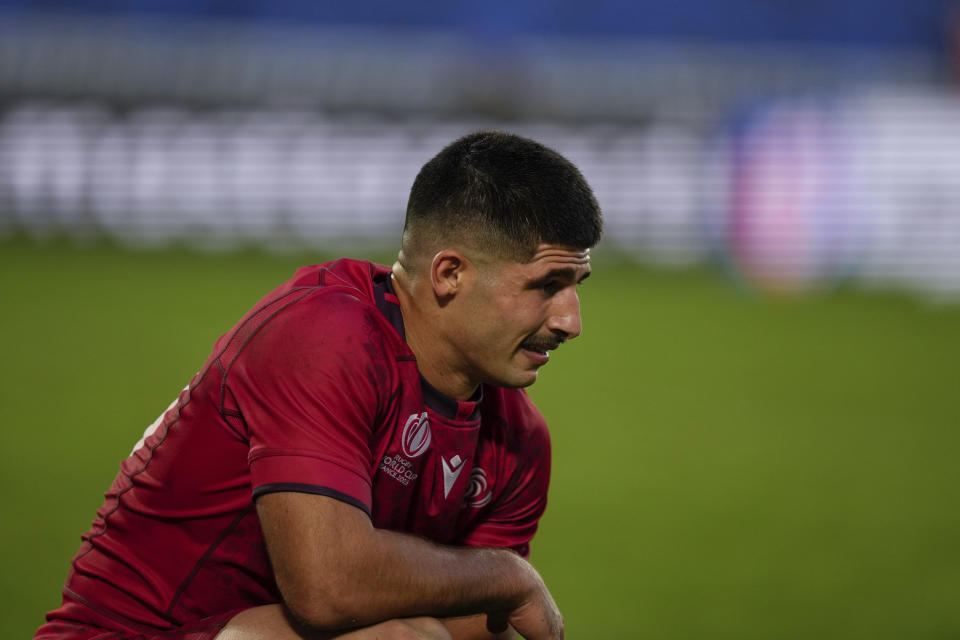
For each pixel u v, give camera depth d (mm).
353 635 8516
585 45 92812
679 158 68562
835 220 61000
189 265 57938
